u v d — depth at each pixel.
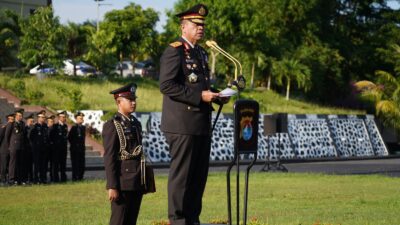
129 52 54.09
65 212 16.89
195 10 9.64
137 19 53.16
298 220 15.15
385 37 66.50
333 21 66.69
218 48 9.74
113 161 10.52
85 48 50.22
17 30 46.28
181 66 9.51
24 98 39.91
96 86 45.94
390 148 55.69
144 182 10.70
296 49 60.44
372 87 50.25
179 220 9.70
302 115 47.62
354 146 50.34
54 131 27.48
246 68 55.41
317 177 28.14
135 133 10.75
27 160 26.59
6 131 26.48
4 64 46.75
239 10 53.69
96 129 38.00
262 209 17.52
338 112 56.09
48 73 46.38
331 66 62.00
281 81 56.28
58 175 27.77
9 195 21.05
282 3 60.16
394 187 24.06
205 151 9.89
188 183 9.75
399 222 15.09
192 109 9.57
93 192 22.02
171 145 9.69
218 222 13.95
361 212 16.97
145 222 14.51
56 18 45.81
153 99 45.12
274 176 28.52
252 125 9.86
